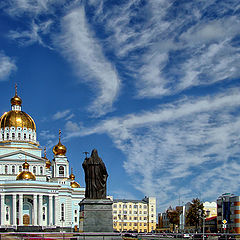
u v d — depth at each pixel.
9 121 145.50
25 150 143.62
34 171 142.62
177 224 190.38
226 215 141.62
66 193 141.50
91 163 42.19
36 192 128.62
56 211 133.50
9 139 144.00
